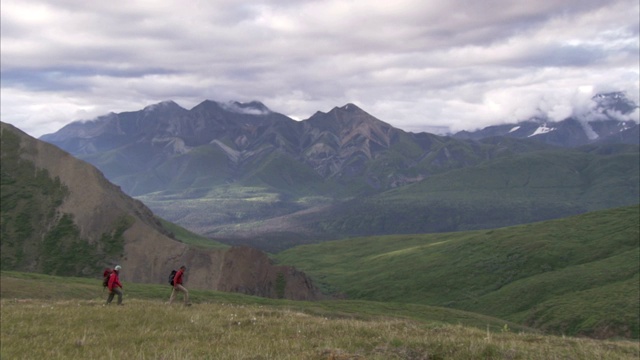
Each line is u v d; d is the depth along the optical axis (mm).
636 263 125625
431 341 16672
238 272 111688
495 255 164375
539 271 144250
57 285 60656
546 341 20719
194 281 107125
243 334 18719
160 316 23125
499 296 128750
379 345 16578
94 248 110250
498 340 19422
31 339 16969
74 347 15742
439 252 188250
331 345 16375
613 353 17984
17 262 101938
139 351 14719
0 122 138125
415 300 143375
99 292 63031
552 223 195625
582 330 92750
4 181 121500
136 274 106625
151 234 116812
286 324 21734
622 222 172375
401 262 186875
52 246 108188
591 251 149875
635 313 92062
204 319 22234
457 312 93312
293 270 122625
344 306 87062
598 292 109250
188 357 13609
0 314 23453
